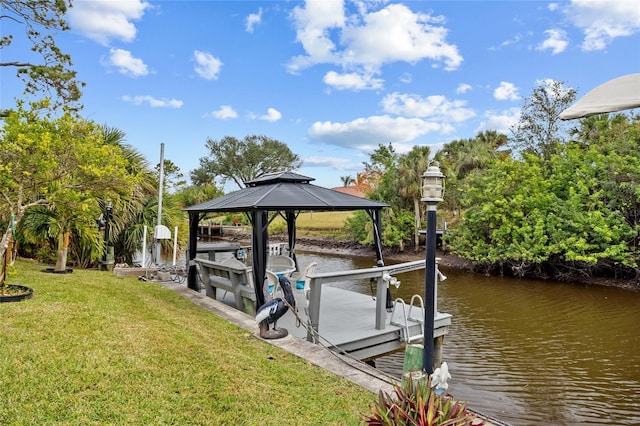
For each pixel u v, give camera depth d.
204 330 5.11
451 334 9.64
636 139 16.31
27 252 11.59
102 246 10.55
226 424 2.88
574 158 17.05
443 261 21.67
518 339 9.23
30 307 4.78
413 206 24.98
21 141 5.18
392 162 26.03
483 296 13.89
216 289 8.04
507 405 6.12
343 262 23.66
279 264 9.20
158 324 4.91
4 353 3.39
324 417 3.10
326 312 6.89
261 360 4.23
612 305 12.30
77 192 6.49
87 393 2.96
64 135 5.95
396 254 24.80
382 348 5.73
